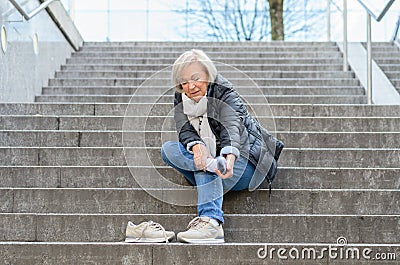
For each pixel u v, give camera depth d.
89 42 10.80
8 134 5.55
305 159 5.11
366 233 4.15
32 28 7.97
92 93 8.11
